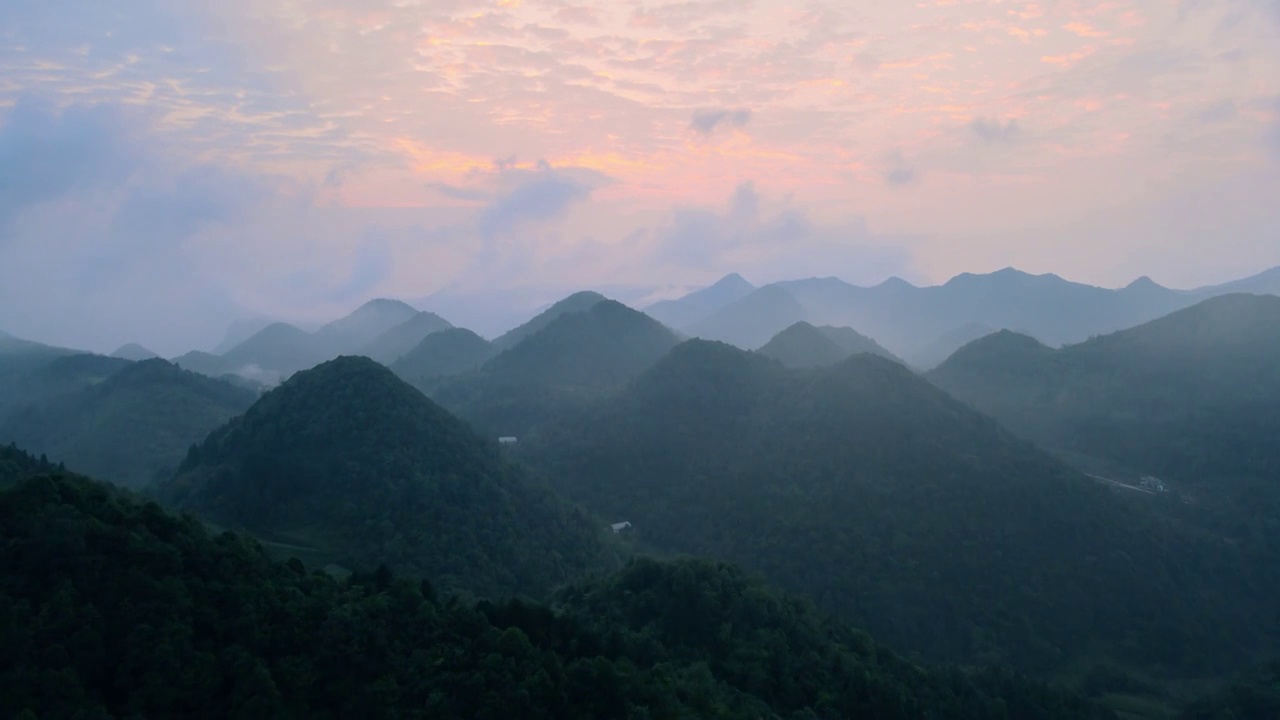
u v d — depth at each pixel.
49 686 43.09
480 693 51.66
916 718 66.69
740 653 66.31
